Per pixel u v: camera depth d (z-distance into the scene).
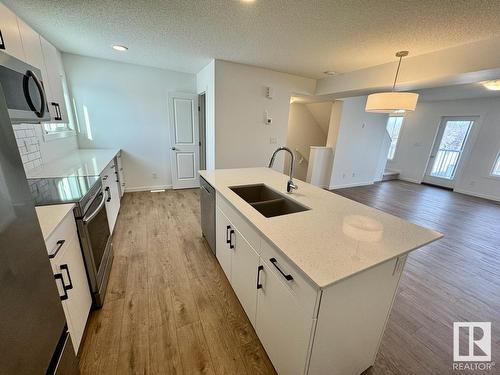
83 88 3.60
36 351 0.74
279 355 1.18
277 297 1.14
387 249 1.04
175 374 1.28
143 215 3.41
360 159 5.85
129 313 1.67
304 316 0.94
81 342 1.43
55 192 1.58
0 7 1.40
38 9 1.92
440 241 3.02
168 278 2.06
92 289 1.62
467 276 2.28
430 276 2.26
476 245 2.93
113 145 4.05
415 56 2.68
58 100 2.38
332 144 5.36
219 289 1.95
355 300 1.01
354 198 4.93
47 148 2.63
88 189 1.64
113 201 2.97
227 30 2.25
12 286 0.64
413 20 1.88
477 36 2.09
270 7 1.80
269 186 2.08
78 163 2.60
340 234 1.16
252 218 1.34
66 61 3.39
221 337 1.51
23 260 0.70
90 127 3.81
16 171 0.70
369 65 3.14
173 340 1.48
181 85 4.28
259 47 2.68
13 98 1.25
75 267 1.36
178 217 3.36
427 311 1.80
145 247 2.55
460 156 5.86
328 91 3.94
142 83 3.98
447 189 6.01
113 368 1.30
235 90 3.48
